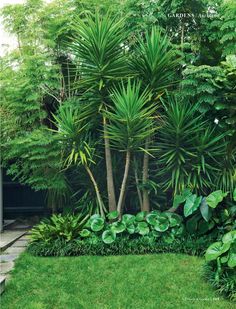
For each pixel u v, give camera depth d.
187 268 4.89
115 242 5.66
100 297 4.17
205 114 6.52
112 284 4.46
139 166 6.95
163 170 6.36
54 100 7.91
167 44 6.36
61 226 5.93
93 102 6.34
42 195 9.13
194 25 7.05
